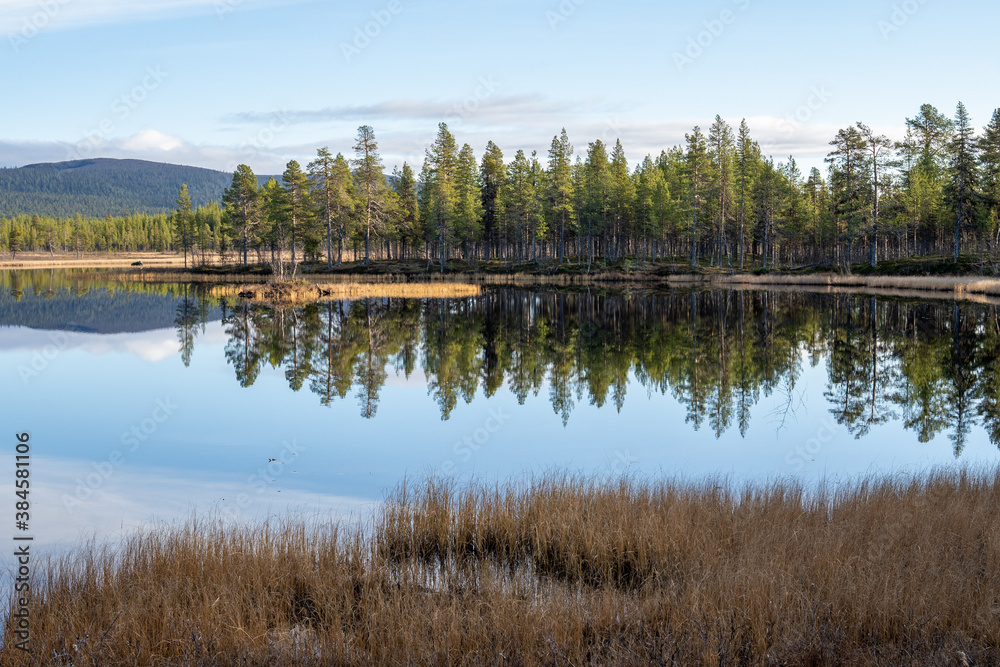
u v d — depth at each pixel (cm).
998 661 597
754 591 692
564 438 1670
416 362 2817
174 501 1158
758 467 1412
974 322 3794
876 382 2402
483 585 774
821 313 4400
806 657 613
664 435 1702
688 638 635
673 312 4609
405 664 614
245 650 637
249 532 881
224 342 3378
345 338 3488
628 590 762
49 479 1304
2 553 895
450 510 952
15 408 2006
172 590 726
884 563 753
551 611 685
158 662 627
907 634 633
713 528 874
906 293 5634
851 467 1418
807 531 841
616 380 2456
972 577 724
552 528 888
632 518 889
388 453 1513
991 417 1900
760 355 2964
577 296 5925
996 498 970
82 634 662
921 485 1058
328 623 685
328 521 1014
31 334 3694
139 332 3741
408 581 796
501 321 4178
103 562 789
